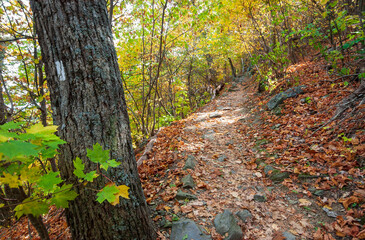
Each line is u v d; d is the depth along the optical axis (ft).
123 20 19.24
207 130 18.71
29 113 13.07
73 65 5.15
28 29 11.61
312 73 20.48
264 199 8.52
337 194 7.68
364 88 11.19
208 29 27.35
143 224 5.90
